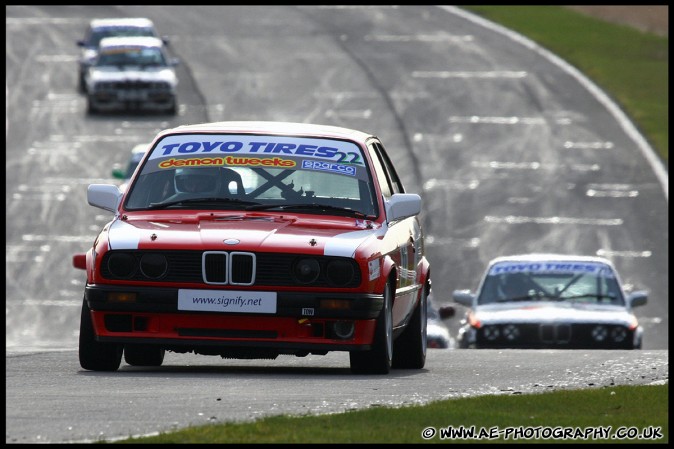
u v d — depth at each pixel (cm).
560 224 12412
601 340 6300
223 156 3969
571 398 2922
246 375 3650
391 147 15412
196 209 3856
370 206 3906
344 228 3781
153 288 3591
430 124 16538
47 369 3781
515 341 6316
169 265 3600
